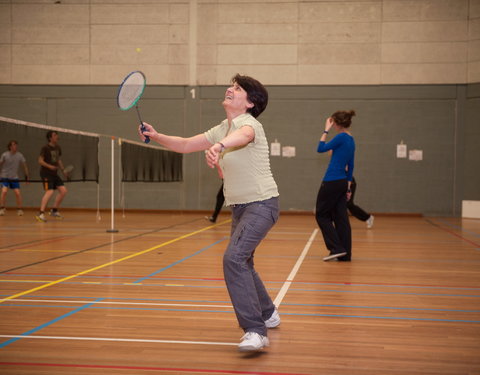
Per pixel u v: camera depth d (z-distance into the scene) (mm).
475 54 12102
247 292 2424
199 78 13031
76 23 13250
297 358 2375
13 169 9539
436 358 2387
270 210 2520
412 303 3514
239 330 2828
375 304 3477
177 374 2154
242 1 12844
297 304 3473
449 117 12328
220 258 5441
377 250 6320
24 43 13344
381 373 2189
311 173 12812
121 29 13180
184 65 13070
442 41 12289
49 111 13398
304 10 12695
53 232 8016
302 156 12836
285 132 12867
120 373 2158
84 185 13312
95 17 13211
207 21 12961
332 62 12664
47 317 3055
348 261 5375
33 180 9438
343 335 2754
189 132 13117
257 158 2492
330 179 5285
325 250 6238
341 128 5363
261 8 12805
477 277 4516
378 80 12547
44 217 10758
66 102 13359
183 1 13008
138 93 3139
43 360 2311
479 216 12000
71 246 6367
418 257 5727
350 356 2410
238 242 2445
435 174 12422
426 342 2633
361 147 12664
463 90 12227
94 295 3668
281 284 4152
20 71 13391
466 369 2244
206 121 13078
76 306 3336
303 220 11188
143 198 13258
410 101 12461
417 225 10117
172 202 13180
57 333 2730
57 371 2176
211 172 13039
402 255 5883
